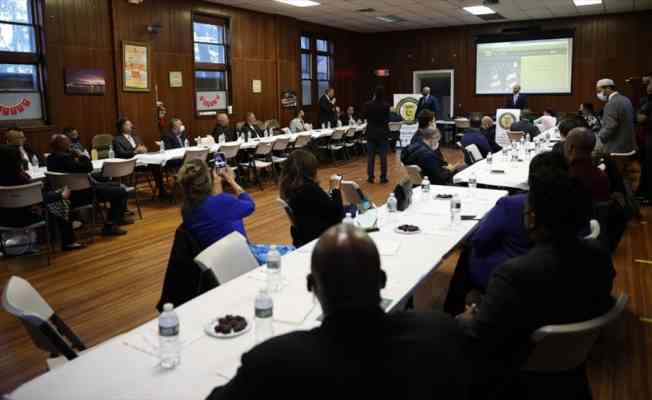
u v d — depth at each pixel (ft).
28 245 18.25
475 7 37.70
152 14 30.27
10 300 6.44
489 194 14.07
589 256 5.54
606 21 41.75
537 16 42.68
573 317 5.42
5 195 15.64
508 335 5.42
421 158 16.79
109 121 28.58
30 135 24.95
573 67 43.39
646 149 22.44
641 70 41.22
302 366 3.35
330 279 3.59
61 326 7.31
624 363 9.88
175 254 9.44
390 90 51.39
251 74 37.86
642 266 15.23
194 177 9.84
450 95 48.91
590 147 10.76
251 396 3.37
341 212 11.46
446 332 3.85
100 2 27.61
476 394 5.66
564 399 5.60
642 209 22.03
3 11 23.84
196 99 33.88
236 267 8.63
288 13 39.27
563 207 5.41
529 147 22.65
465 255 10.23
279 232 19.52
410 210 12.35
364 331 3.51
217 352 5.63
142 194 27.37
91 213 21.68
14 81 24.63
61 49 25.96
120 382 5.09
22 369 10.04
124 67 28.78
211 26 34.81
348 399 3.34
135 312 12.55
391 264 8.46
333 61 47.52
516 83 45.78
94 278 14.88
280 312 6.57
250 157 29.04
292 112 42.01
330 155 38.75
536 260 5.41
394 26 47.29
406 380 3.48
